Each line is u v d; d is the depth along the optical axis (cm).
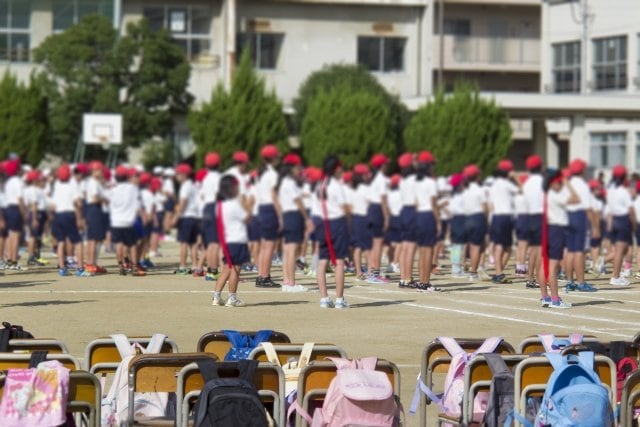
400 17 10594
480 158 8525
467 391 1322
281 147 8844
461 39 11238
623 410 1259
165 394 1344
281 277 4041
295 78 10469
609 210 4081
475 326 2662
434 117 8612
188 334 2456
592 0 9762
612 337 2483
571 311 3033
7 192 4316
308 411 1263
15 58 9731
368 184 4062
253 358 1360
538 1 11288
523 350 1461
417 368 2070
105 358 1426
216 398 1154
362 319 2772
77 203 4078
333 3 10462
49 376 1172
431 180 3606
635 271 4566
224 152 8694
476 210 4025
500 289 3709
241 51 10400
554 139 10575
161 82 9006
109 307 2978
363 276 4066
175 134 9838
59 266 4116
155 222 5247
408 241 3694
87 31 8788
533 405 1278
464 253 4484
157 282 3794
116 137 8050
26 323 2617
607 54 9669
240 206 3017
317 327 2606
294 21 10444
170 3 10112
